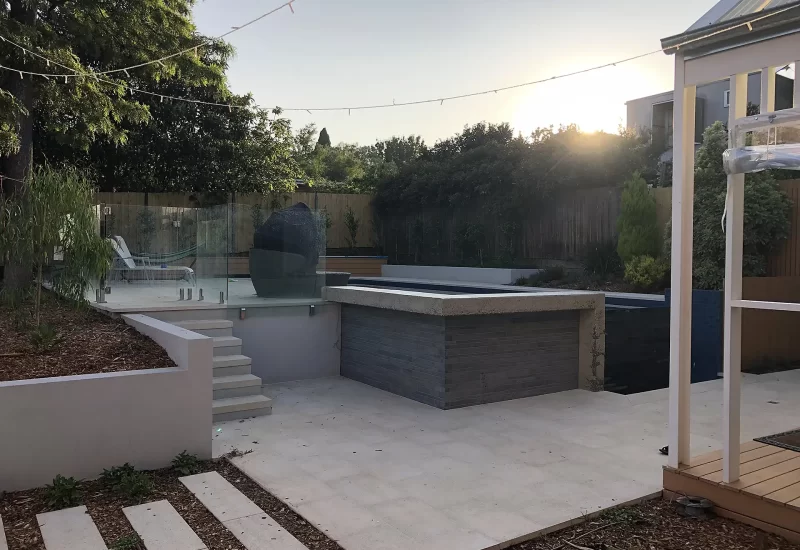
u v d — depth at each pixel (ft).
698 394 22.22
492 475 13.96
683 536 10.91
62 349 17.21
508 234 52.75
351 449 15.90
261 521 11.60
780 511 10.80
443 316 19.45
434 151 72.49
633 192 40.09
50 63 27.58
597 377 22.24
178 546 10.57
